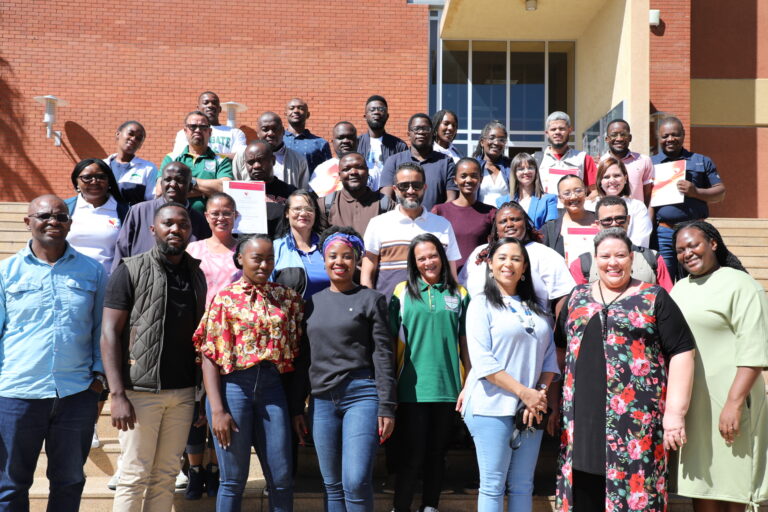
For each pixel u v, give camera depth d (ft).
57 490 14.28
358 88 44.52
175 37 43.91
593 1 42.24
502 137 23.91
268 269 14.94
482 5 42.88
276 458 14.46
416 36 44.93
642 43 38.78
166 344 14.64
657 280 17.26
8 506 13.85
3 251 28.02
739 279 14.57
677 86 44.55
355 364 14.80
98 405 15.19
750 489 14.10
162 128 43.68
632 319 14.08
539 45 48.39
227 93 43.96
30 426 13.99
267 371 14.71
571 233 18.40
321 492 16.93
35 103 43.19
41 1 43.34
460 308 16.14
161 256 14.82
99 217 19.61
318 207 20.07
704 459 14.34
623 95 39.58
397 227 18.54
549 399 15.60
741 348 14.19
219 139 31.40
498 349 14.88
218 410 14.32
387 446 16.69
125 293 14.57
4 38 43.14
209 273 17.19
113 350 14.33
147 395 14.53
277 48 44.27
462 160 20.27
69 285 14.60
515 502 14.73
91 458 18.47
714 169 24.36
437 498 15.96
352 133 25.73
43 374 14.10
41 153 43.21
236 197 18.57
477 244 19.83
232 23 44.14
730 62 48.21
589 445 14.02
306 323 15.20
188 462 17.53
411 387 15.60
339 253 15.23
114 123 43.47
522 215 17.46
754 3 48.29
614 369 13.99
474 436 14.93
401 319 16.02
